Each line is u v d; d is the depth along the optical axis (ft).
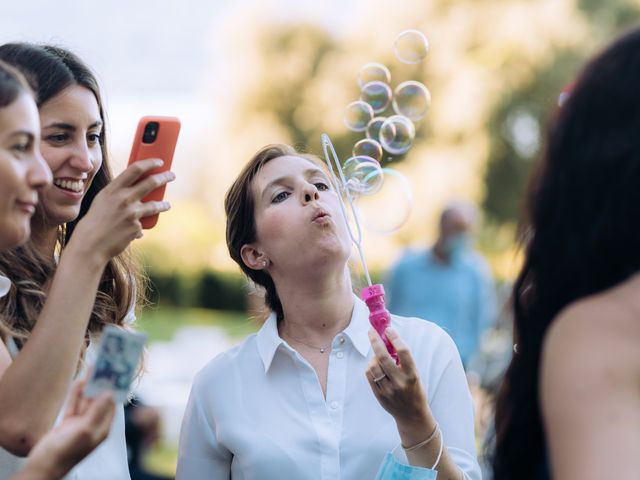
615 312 4.11
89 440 4.80
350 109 11.00
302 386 7.51
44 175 5.49
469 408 7.54
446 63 51.11
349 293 7.86
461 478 6.81
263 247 7.88
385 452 7.19
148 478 12.67
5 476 6.01
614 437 3.82
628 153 4.20
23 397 5.78
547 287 4.45
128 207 6.09
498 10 51.13
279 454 7.26
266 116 64.69
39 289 6.93
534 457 4.63
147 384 19.11
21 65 6.94
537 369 4.49
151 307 9.48
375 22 54.80
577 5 51.75
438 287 21.07
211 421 7.72
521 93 50.60
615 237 4.25
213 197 66.18
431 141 51.13
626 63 4.29
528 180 4.79
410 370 6.42
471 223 21.11
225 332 37.14
